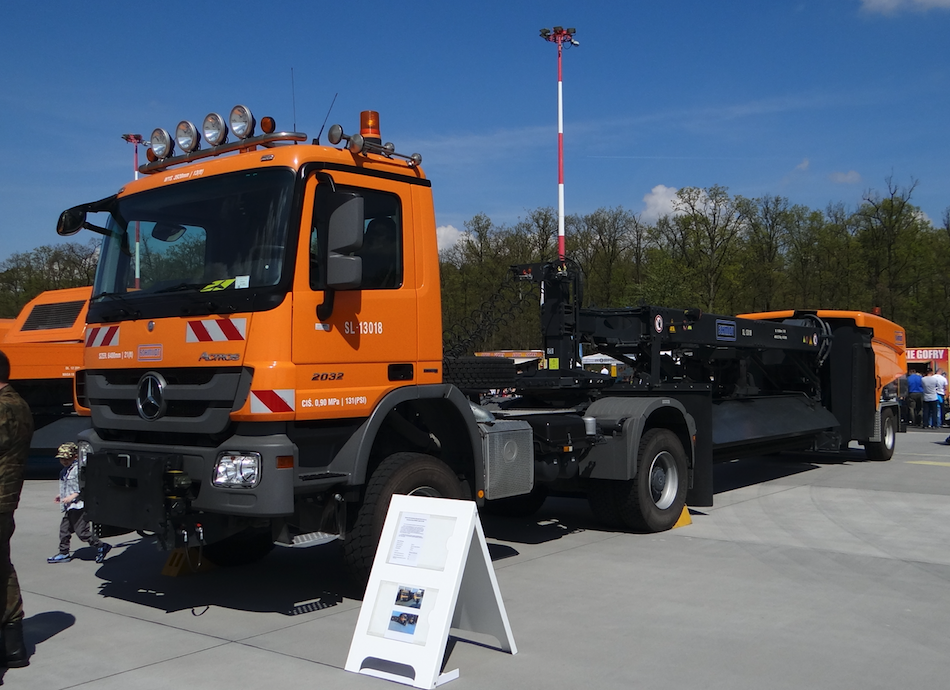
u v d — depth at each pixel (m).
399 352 5.86
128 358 5.64
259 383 4.97
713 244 41.66
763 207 42.16
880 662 4.52
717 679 4.28
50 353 12.58
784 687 4.17
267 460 4.96
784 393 12.95
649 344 9.38
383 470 5.68
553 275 8.83
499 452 6.52
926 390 22.98
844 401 13.47
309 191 5.29
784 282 41.38
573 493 9.14
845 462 14.52
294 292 5.14
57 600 5.98
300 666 4.53
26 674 4.44
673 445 8.47
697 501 8.88
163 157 6.33
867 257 39.69
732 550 7.44
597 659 4.59
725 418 10.48
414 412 6.39
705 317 10.20
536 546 7.69
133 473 5.20
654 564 6.89
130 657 4.70
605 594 5.95
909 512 9.38
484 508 9.44
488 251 37.00
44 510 10.33
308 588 6.27
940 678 4.29
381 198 5.87
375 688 4.20
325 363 5.31
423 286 6.10
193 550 6.69
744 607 5.60
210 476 5.07
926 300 39.78
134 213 5.99
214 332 5.19
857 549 7.45
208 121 5.94
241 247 5.34
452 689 4.16
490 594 4.62
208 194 5.60
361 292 5.60
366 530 5.55
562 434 7.42
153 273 5.75
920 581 6.30
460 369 6.95
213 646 4.89
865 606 5.62
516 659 4.60
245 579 6.57
